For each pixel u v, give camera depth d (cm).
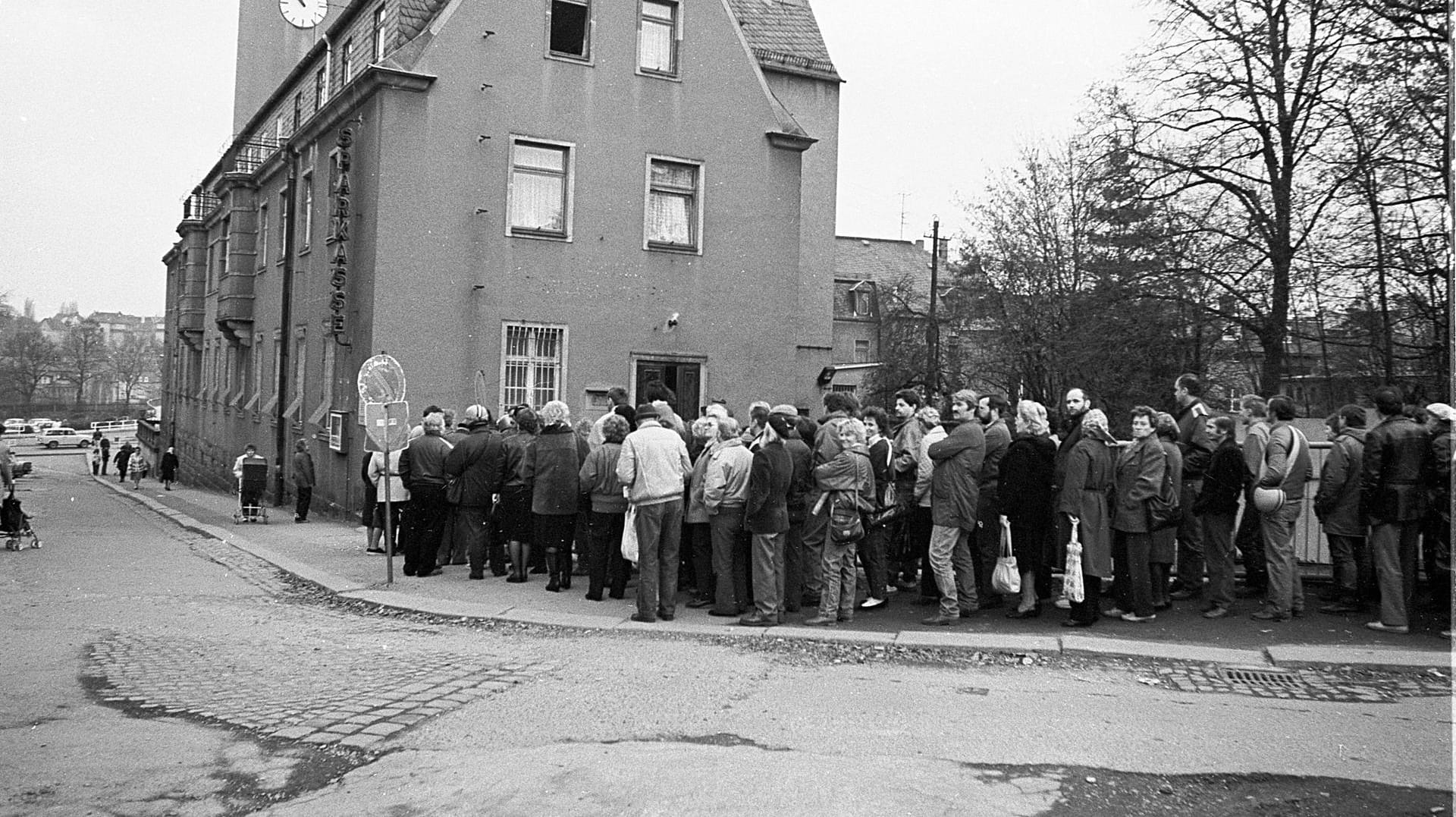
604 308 2247
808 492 1046
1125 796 530
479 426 1275
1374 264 1978
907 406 1163
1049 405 3503
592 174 2239
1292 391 2244
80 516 2573
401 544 1588
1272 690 748
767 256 2416
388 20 2200
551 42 2222
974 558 1073
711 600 1096
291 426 2670
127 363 9219
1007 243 3547
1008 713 679
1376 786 546
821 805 509
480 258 2134
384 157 2059
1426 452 907
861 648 884
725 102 2373
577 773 554
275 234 2977
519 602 1109
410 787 546
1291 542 969
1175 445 1016
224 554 1628
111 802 535
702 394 2345
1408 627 923
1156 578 1020
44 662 841
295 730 643
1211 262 2320
